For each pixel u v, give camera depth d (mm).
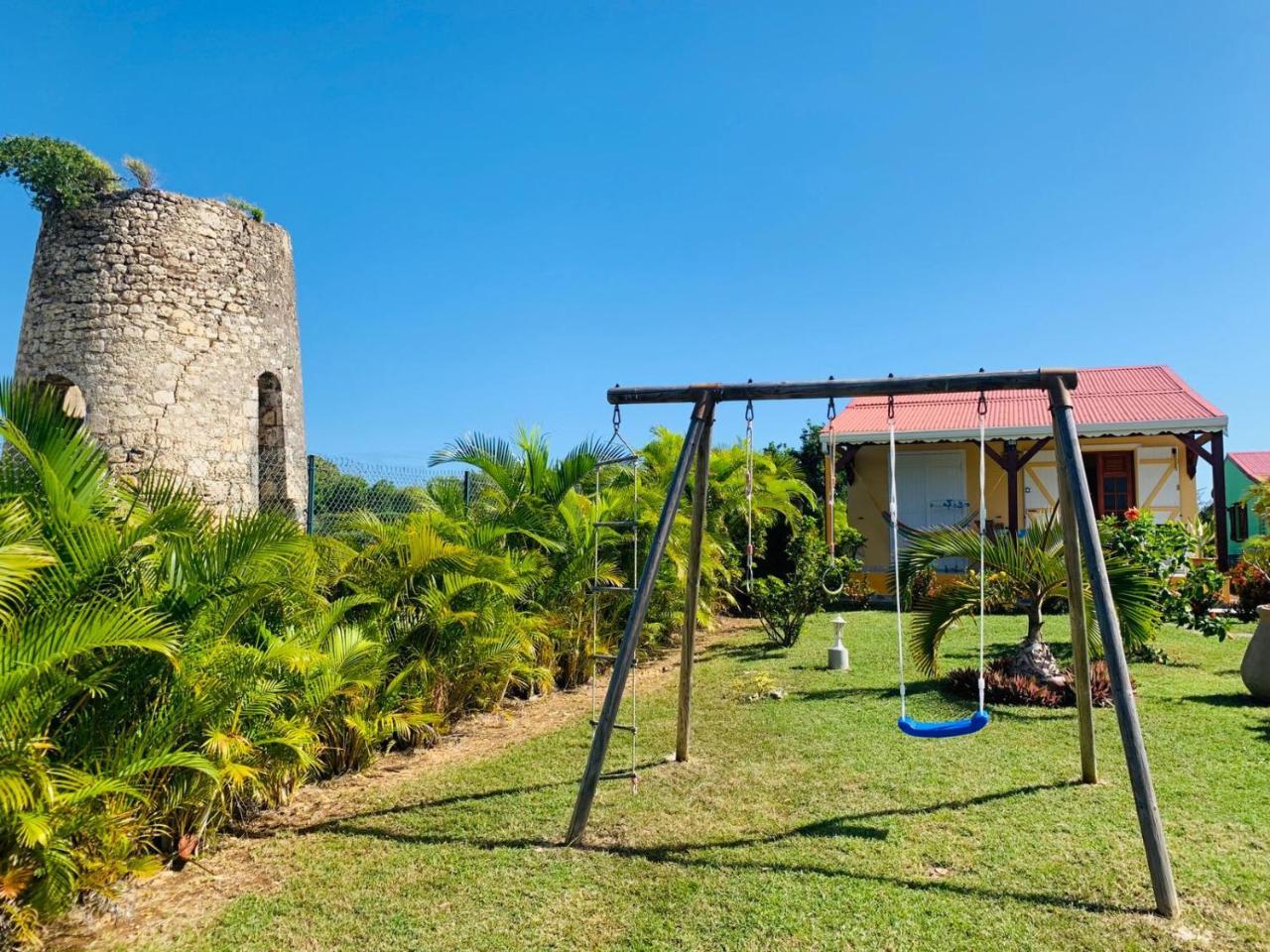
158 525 4480
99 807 3836
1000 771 5750
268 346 16156
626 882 4148
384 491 10297
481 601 7348
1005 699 7746
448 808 5270
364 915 3861
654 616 10977
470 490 10859
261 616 5445
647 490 10977
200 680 4402
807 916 3758
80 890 3816
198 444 14680
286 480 16328
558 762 6238
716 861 4371
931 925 3660
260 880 4266
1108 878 4086
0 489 4117
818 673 9328
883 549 17438
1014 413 17000
